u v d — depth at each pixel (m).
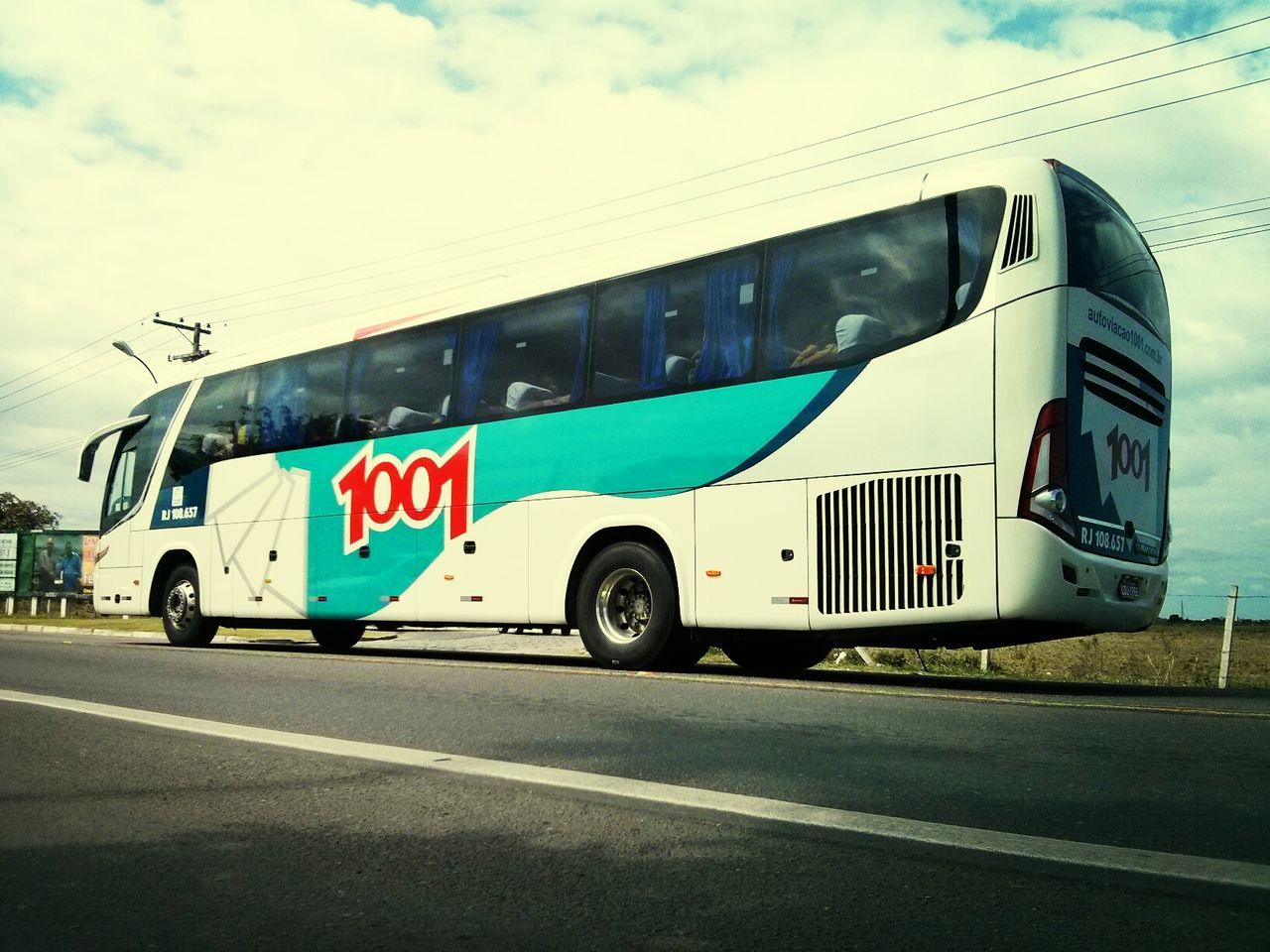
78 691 8.99
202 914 3.35
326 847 4.07
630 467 10.71
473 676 9.86
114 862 3.91
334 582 13.61
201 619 15.80
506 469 11.83
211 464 15.82
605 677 9.66
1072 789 4.82
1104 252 9.20
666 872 3.70
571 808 4.59
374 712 7.47
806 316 9.71
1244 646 23.41
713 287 10.44
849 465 9.18
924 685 9.80
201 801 4.81
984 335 8.62
